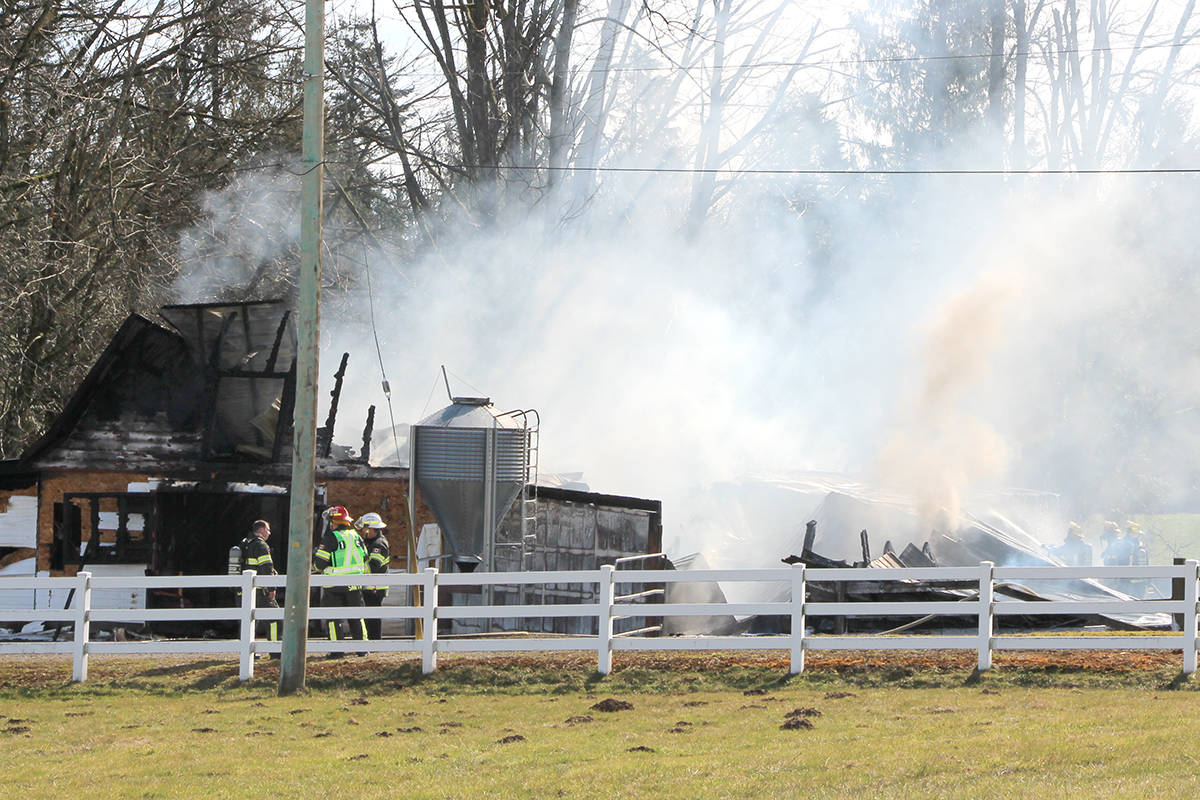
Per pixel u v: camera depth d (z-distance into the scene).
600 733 31.78
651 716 34.56
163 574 60.97
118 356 63.44
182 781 27.08
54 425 63.00
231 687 42.38
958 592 55.16
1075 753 24.55
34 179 79.19
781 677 39.88
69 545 62.97
